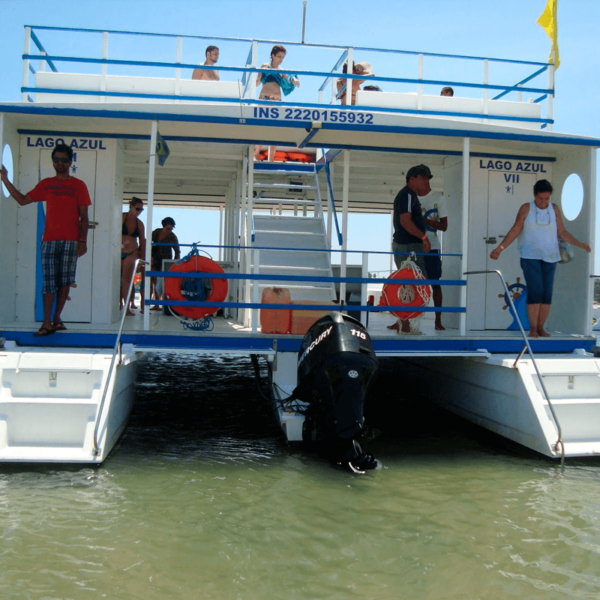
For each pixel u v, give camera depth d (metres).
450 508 4.46
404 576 3.49
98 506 4.28
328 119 6.43
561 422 5.74
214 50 8.86
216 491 4.65
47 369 5.24
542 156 8.02
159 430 6.32
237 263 9.49
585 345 6.89
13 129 6.86
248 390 8.70
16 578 3.30
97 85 7.48
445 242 8.58
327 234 9.07
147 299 6.19
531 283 6.82
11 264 6.84
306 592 3.30
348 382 5.11
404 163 8.94
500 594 3.33
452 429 6.81
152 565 3.51
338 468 5.27
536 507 4.50
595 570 3.59
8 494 4.44
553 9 7.92
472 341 6.67
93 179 7.16
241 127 7.07
